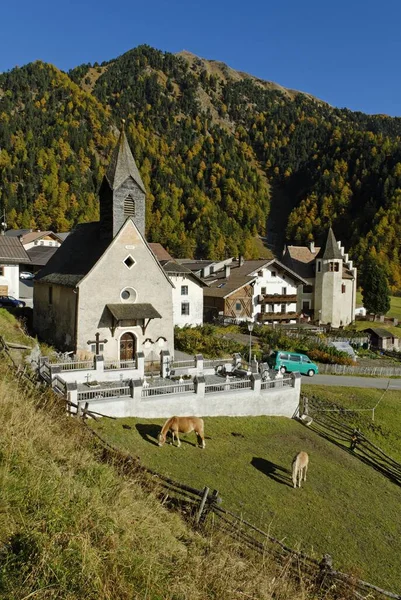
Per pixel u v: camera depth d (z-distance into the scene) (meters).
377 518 18.11
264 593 8.73
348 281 74.50
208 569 8.56
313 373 42.69
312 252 84.44
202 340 44.22
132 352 34.47
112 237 33.44
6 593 6.18
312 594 10.27
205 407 24.94
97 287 32.78
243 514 15.88
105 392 22.73
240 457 20.70
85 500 8.86
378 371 45.34
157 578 7.60
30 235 94.25
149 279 34.78
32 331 39.75
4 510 7.68
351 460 23.72
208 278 69.38
